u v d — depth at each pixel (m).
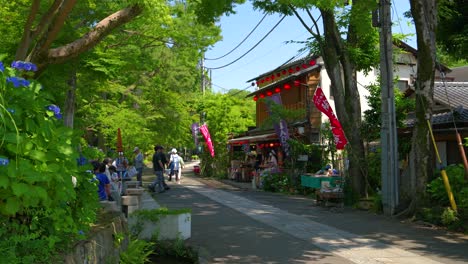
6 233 3.52
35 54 7.07
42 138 3.65
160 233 8.62
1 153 3.41
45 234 3.97
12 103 3.59
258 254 8.10
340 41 15.69
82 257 4.43
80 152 4.80
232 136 32.84
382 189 13.07
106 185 10.60
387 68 13.20
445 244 8.98
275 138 24.14
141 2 6.83
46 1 9.30
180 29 14.54
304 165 20.42
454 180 11.45
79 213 4.64
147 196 17.72
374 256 7.93
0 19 9.54
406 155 17.30
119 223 6.52
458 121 14.76
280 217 12.41
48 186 3.59
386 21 13.20
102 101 20.59
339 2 9.47
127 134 22.58
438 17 13.67
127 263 6.10
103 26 7.21
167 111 29.98
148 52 16.84
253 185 23.00
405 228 10.75
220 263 7.48
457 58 16.56
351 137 15.70
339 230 10.46
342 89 15.86
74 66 9.50
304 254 8.09
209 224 11.24
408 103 17.39
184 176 34.62
